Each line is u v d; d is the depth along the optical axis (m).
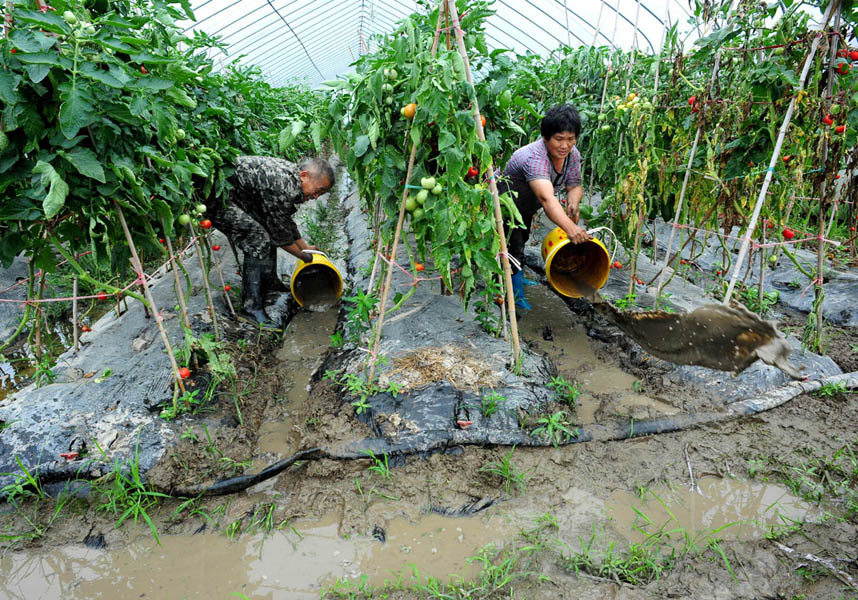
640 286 4.43
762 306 3.77
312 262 4.15
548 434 2.78
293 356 3.87
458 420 2.81
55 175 2.04
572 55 5.77
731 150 3.23
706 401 3.02
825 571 2.01
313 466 2.66
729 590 1.97
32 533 2.33
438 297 4.12
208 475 2.60
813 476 2.51
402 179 2.77
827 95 2.72
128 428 2.78
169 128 2.41
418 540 2.28
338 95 2.82
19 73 1.99
